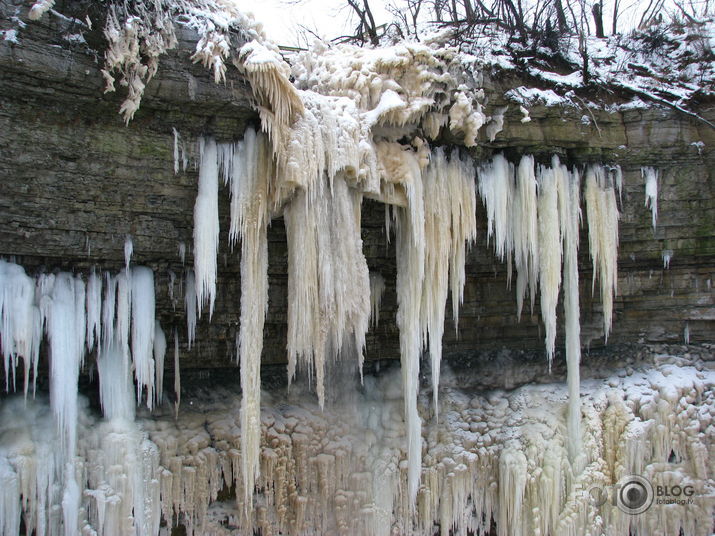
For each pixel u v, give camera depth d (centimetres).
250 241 757
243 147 751
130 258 813
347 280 794
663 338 1116
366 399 1052
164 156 731
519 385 1106
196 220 744
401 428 1027
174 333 923
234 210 748
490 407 1073
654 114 938
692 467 1027
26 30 592
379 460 1000
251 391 800
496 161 916
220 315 938
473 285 1093
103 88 641
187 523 892
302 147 737
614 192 970
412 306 877
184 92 680
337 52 849
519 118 886
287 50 923
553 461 1004
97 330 811
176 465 867
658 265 1074
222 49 677
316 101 765
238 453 905
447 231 888
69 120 668
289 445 951
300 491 960
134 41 629
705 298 1073
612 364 1110
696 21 1047
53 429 791
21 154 665
